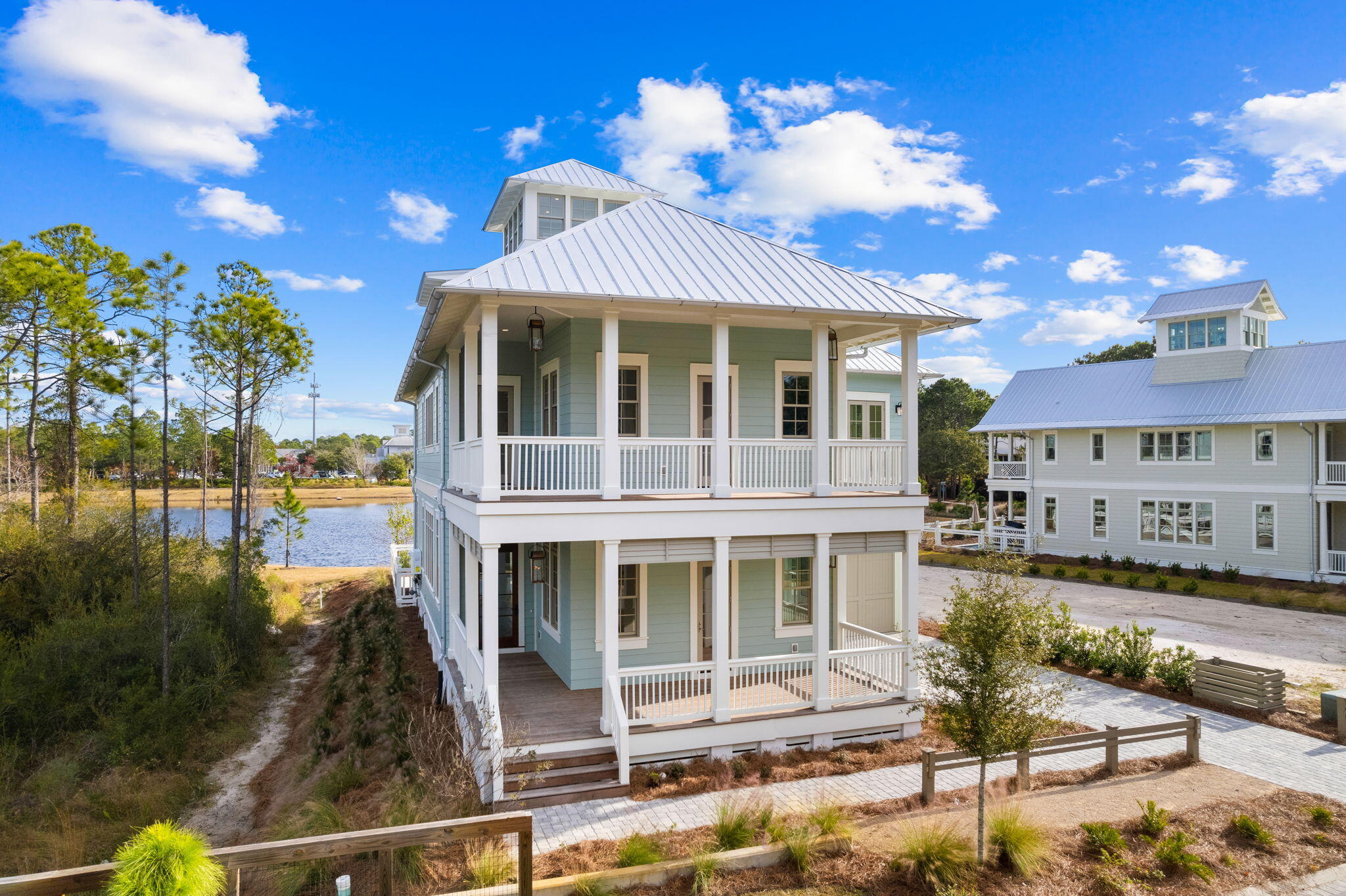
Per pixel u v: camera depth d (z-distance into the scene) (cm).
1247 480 2742
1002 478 3609
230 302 2245
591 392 1285
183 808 1136
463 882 760
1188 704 1409
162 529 2108
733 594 1363
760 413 1398
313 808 909
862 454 1251
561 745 1028
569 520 1053
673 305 1095
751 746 1127
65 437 2642
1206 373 3005
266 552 4603
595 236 1246
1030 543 3366
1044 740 1024
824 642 1171
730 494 1160
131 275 2061
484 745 961
